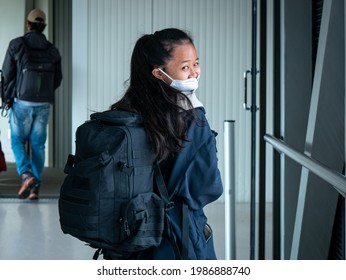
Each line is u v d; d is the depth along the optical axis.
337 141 2.85
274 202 3.69
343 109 2.82
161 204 2.06
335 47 2.76
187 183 2.12
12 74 7.25
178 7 6.91
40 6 9.75
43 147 7.39
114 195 2.02
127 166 2.02
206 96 6.94
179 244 2.12
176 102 2.14
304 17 3.44
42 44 7.31
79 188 2.04
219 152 6.99
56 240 5.46
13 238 5.53
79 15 6.93
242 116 6.97
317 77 2.83
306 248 3.05
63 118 9.91
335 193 3.00
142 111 2.12
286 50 3.45
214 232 5.72
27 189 7.26
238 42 6.93
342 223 2.99
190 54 2.18
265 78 3.73
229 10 6.91
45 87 7.32
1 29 9.89
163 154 2.08
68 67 9.79
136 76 2.19
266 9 3.73
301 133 3.48
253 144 3.78
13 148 7.31
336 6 2.73
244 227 5.91
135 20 6.94
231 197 3.39
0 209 6.77
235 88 6.95
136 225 2.02
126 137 2.04
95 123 2.13
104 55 6.96
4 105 7.29
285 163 3.56
